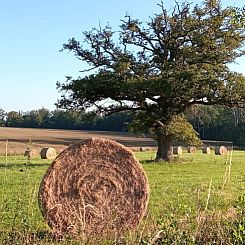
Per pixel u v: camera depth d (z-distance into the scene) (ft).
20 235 29.30
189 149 193.47
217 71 122.31
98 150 36.42
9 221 33.58
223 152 172.04
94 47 128.98
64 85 128.47
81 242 28.07
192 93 120.67
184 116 137.80
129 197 35.73
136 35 129.18
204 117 165.68
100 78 123.85
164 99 125.08
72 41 129.29
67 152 36.19
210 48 125.90
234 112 149.18
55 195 35.53
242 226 26.45
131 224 34.88
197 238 26.91
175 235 26.61
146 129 128.98
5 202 39.93
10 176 74.49
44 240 29.99
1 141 233.55
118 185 35.91
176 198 49.47
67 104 129.49
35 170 89.30
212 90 119.75
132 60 128.16
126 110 131.85
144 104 128.06
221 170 98.78
